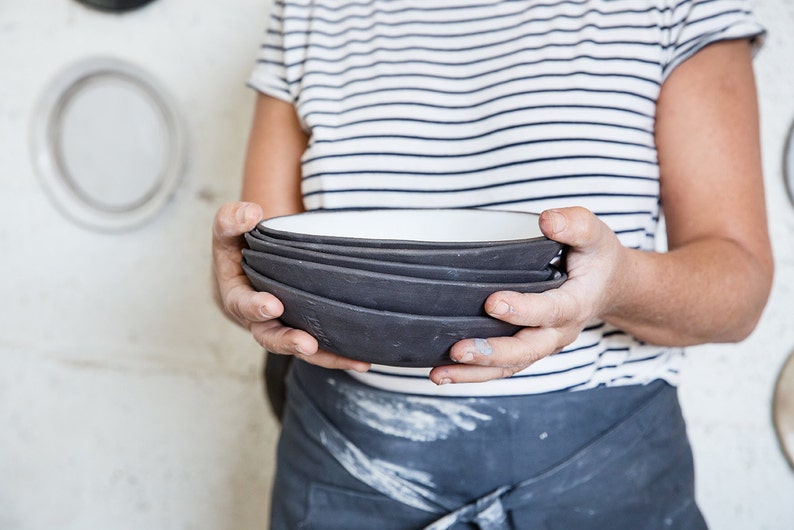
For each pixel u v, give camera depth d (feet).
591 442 2.52
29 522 6.07
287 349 1.98
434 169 2.71
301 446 2.88
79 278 5.72
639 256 2.18
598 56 2.54
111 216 5.50
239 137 5.25
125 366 5.69
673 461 2.64
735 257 2.39
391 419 2.60
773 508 4.46
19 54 5.59
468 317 1.79
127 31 5.36
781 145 4.21
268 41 3.23
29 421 5.96
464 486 2.53
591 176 2.51
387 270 1.71
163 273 5.53
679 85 2.51
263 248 1.86
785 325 4.33
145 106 5.36
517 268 1.81
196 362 5.54
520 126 2.58
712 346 4.47
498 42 2.71
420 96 2.75
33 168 5.66
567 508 2.47
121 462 5.79
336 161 2.82
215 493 5.60
